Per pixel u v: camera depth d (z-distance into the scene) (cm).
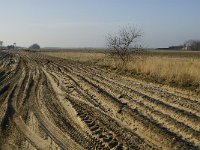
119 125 1364
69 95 2128
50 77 3169
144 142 1148
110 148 1104
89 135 1259
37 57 7775
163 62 3019
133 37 3725
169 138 1148
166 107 1555
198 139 1131
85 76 3134
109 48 3750
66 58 7194
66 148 1119
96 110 1658
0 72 3747
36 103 1894
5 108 1773
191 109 1543
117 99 1861
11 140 1233
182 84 2189
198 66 2548
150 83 2425
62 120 1502
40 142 1198
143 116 1448
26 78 3103
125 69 3266
